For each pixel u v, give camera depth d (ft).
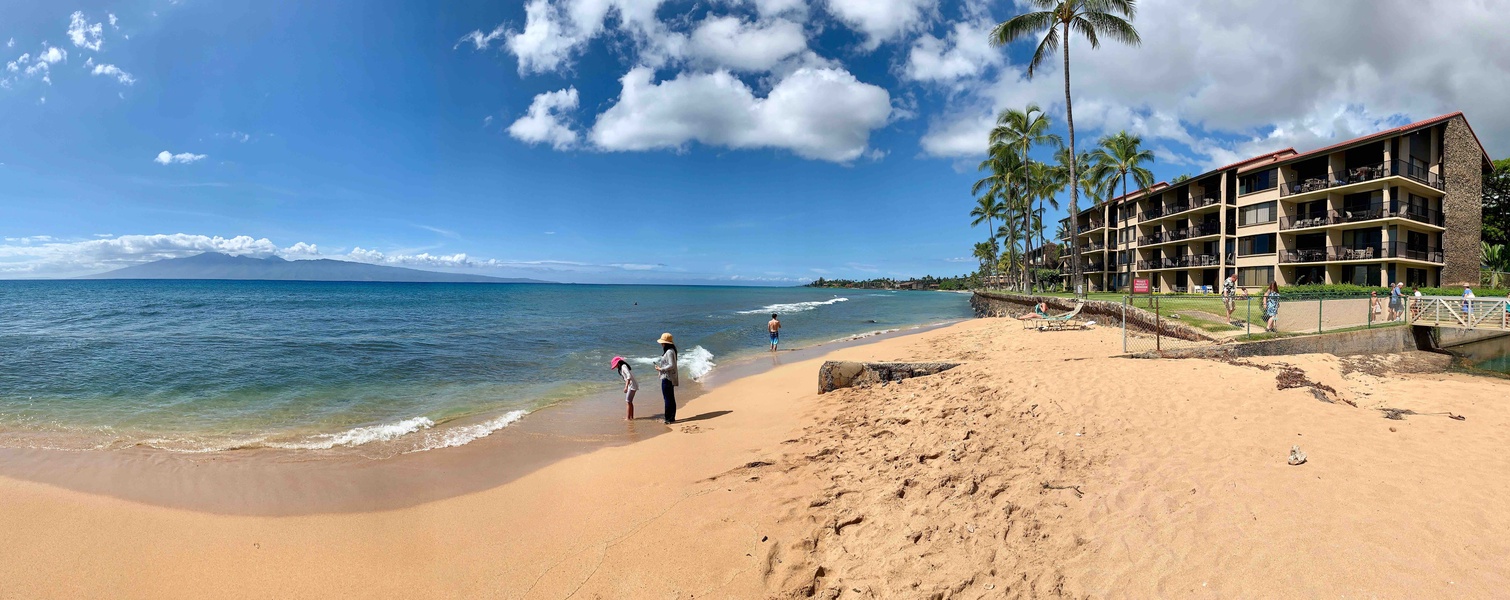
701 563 14.56
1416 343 58.80
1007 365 34.30
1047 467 17.69
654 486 20.45
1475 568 10.44
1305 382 25.80
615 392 41.52
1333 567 10.85
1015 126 148.15
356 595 14.15
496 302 192.65
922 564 13.14
